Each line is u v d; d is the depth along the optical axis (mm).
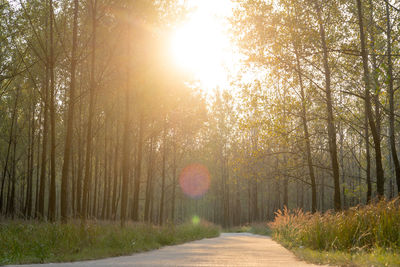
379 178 16516
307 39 17781
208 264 6844
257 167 26047
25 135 33344
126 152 19875
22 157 38594
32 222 14289
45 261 8195
